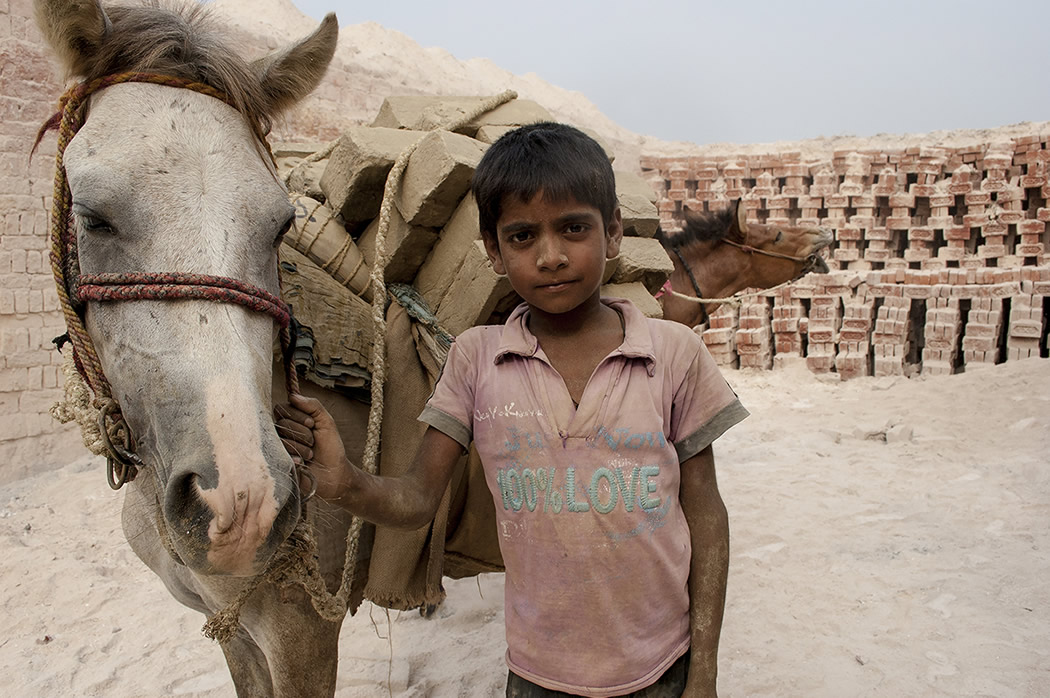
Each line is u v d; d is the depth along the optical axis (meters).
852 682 3.15
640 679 1.43
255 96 1.61
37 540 4.70
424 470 1.53
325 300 1.95
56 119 1.71
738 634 3.59
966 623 3.61
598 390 1.42
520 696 1.50
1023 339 9.14
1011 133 10.90
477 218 2.08
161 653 3.46
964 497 5.36
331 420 1.39
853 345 9.88
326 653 1.93
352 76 8.38
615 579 1.42
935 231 10.42
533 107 2.58
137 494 1.96
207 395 1.29
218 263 1.38
